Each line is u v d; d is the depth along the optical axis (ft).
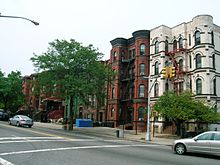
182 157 46.29
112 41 157.99
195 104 92.12
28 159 35.94
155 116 99.86
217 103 114.32
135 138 90.53
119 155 43.96
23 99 186.80
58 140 63.36
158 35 132.67
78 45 114.52
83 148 50.52
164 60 128.26
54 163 33.73
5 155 38.78
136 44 142.00
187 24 125.80
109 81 120.06
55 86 112.68
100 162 36.06
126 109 148.25
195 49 116.88
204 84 111.45
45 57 112.16
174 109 90.27
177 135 100.99
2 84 175.42
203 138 48.73
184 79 121.08
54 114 202.39
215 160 44.37
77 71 113.29
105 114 163.02
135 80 138.51
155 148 60.90
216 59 118.11
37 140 60.34
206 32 114.93
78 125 149.89
